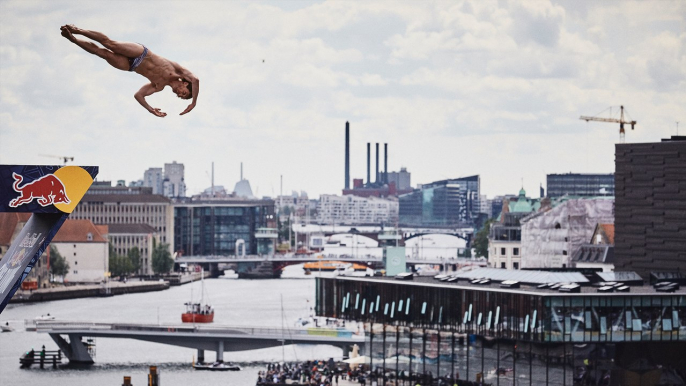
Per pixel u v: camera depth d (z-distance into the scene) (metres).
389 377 165.62
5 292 45.16
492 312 145.12
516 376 141.62
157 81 33.16
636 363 138.12
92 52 32.59
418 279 170.50
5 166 45.50
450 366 152.62
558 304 136.62
